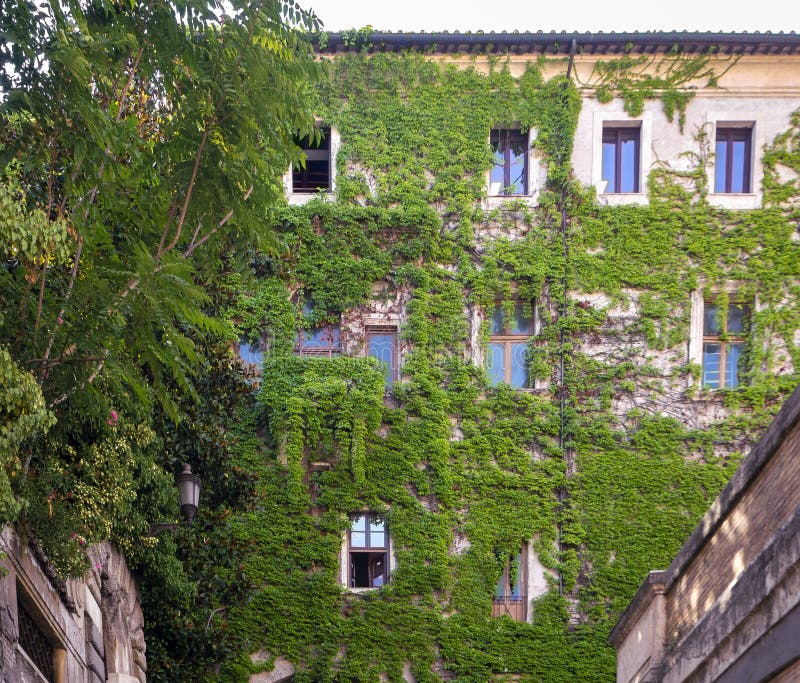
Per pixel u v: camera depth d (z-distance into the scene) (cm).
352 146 3061
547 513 2903
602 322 2997
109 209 1369
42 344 1239
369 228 3022
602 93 3095
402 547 2869
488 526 2891
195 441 2128
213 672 2353
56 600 1394
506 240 3033
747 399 2947
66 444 1481
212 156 1353
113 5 1334
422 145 3075
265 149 1451
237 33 1312
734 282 3014
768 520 1326
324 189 3056
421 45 3092
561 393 2959
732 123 3097
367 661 2809
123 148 1257
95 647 1633
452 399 2952
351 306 2984
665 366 2977
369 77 3098
